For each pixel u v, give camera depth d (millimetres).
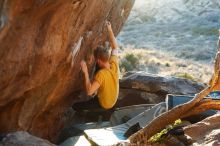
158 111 7617
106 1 6461
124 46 30500
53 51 5004
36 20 4312
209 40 32469
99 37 7258
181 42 32375
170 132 6016
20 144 5211
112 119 8797
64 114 8234
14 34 4133
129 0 9109
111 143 6383
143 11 42656
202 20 38906
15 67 4484
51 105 6855
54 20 4598
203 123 6078
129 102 10227
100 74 6207
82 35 6000
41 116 6777
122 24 9641
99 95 6348
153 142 5945
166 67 22984
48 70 5270
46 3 4121
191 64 24656
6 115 5406
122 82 10453
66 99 7750
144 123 7363
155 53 27078
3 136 5410
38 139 5441
